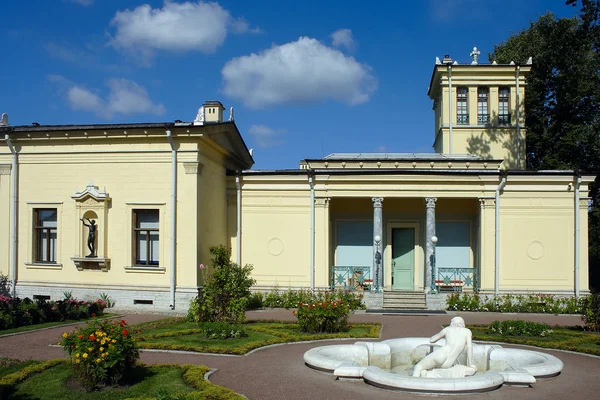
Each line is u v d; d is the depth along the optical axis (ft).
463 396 30.81
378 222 74.28
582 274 71.97
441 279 79.61
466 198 77.10
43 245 69.41
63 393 31.48
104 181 66.64
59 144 68.03
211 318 54.03
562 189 72.59
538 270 72.49
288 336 48.47
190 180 64.75
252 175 76.33
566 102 112.47
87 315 59.47
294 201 76.13
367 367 34.42
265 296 74.59
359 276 77.00
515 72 97.55
